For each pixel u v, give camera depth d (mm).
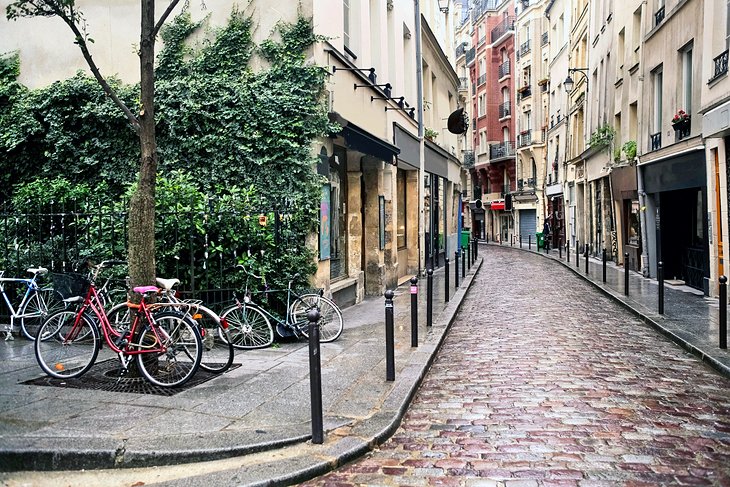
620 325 11172
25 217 9914
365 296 15453
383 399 6230
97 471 4586
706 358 8086
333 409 5887
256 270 8992
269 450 4883
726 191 13125
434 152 24281
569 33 34031
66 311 6832
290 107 10461
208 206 9086
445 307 13078
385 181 16750
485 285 18781
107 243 9289
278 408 5816
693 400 6371
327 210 11258
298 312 9031
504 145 52125
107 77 11570
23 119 11250
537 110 45625
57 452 4602
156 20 11414
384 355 8305
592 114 28219
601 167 26016
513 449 5016
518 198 49406
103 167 11086
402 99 17703
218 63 11023
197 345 6539
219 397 6137
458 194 33531
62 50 11836
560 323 11375
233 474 4438
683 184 15367
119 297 9055
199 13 11234
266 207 9695
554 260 29719
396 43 17953
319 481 4500
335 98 11453
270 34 10898
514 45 50094
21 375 6871
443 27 30000
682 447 5008
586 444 5094
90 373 6875
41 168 11414
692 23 14625
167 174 10664
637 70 20359
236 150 10578
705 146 13797
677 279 17703
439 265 25891
